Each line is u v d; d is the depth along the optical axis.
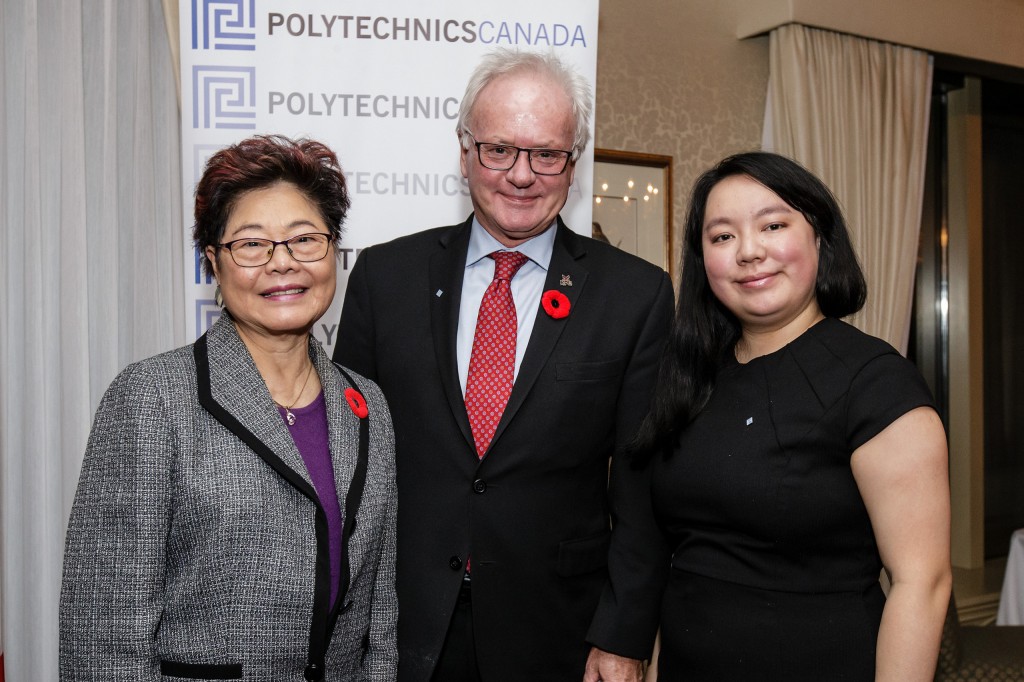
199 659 1.12
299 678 1.19
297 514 1.20
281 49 2.17
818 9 3.72
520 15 2.24
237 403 1.20
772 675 1.24
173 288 2.67
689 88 3.79
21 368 2.45
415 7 2.21
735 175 1.36
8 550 2.45
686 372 1.45
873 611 1.24
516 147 1.56
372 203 2.22
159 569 1.13
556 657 1.59
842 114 3.84
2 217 2.39
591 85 2.26
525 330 1.67
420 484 1.60
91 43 2.54
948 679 2.21
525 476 1.57
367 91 2.20
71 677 1.10
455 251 1.72
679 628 1.36
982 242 4.93
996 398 5.06
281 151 1.28
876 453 1.20
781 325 1.38
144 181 2.60
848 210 3.87
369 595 1.35
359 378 1.49
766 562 1.28
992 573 4.71
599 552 1.66
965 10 4.16
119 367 2.59
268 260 1.23
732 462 1.32
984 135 5.09
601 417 1.63
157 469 1.12
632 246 3.64
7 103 2.43
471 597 1.54
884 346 1.29
